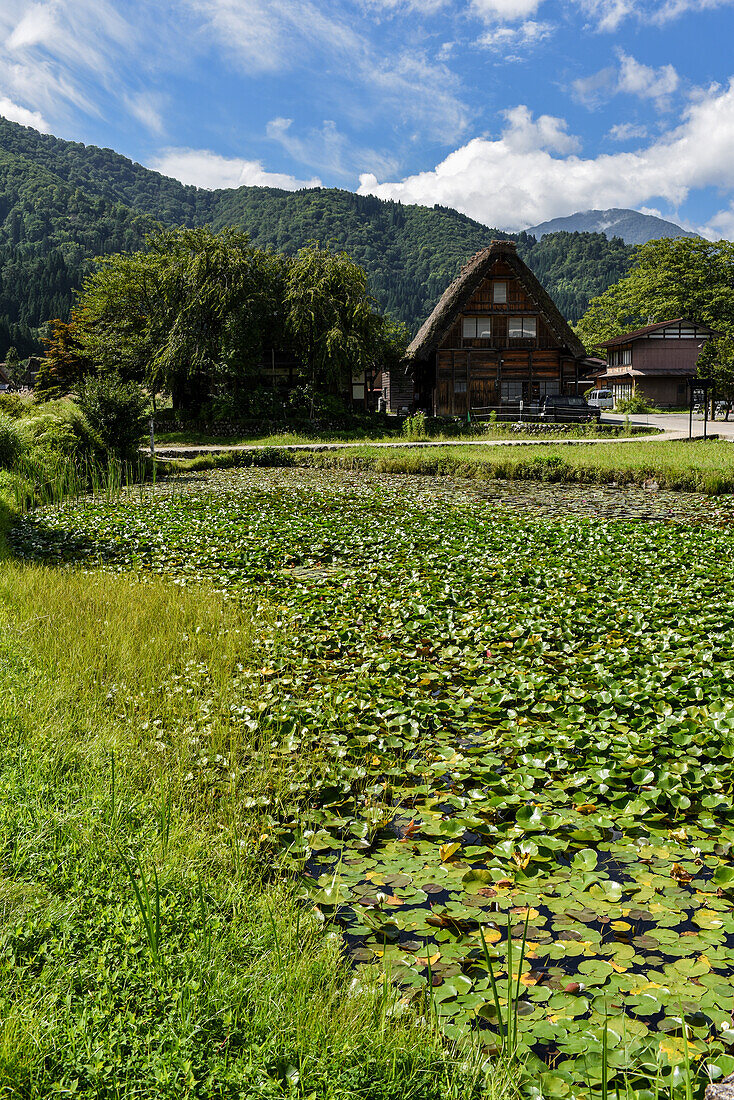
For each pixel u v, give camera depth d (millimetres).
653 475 17516
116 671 5359
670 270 60688
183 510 14375
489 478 19141
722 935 2898
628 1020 2449
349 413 34344
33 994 2182
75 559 10180
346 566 9688
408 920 3031
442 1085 2061
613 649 6250
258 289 33344
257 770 4211
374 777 4332
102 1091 1903
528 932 2953
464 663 6086
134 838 3119
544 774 4199
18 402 25812
